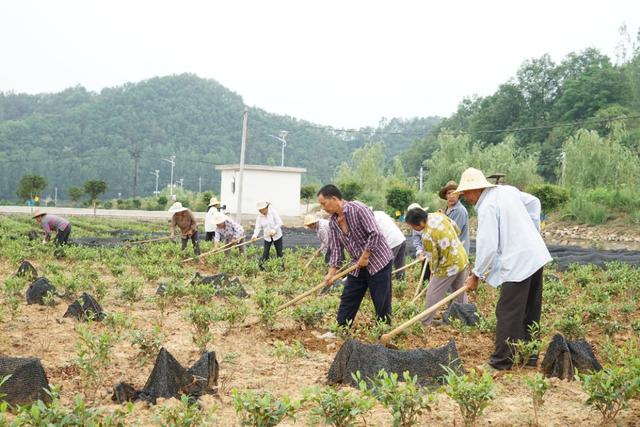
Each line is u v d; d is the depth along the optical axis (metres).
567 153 41.28
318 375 6.36
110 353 6.66
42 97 181.12
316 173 122.06
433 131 98.50
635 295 11.80
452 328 8.76
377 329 7.39
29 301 9.55
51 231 15.37
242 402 4.14
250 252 17.80
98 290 9.82
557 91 81.56
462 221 10.66
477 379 4.78
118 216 44.66
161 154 124.81
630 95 71.50
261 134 131.12
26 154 118.50
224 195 44.06
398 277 12.11
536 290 6.90
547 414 5.22
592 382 4.84
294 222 39.72
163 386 5.38
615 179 38.78
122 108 138.38
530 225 6.81
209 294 9.51
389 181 56.69
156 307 9.75
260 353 7.22
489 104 87.12
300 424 4.88
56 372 6.10
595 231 32.03
